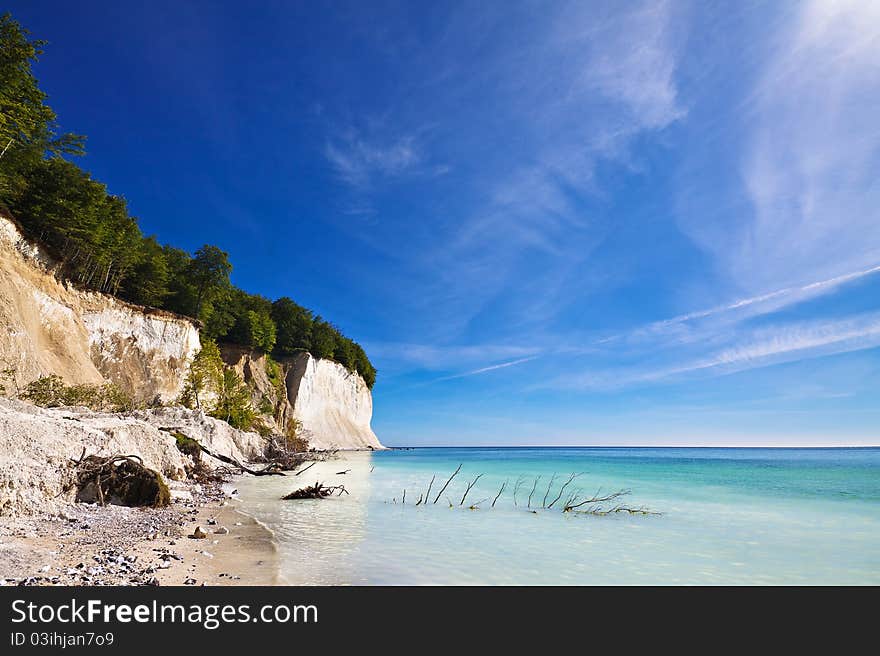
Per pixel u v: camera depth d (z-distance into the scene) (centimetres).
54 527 984
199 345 4894
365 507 1702
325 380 8488
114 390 2973
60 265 3553
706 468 4056
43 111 3162
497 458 6525
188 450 2353
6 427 1153
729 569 935
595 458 6956
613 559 1002
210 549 947
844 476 3194
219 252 5866
